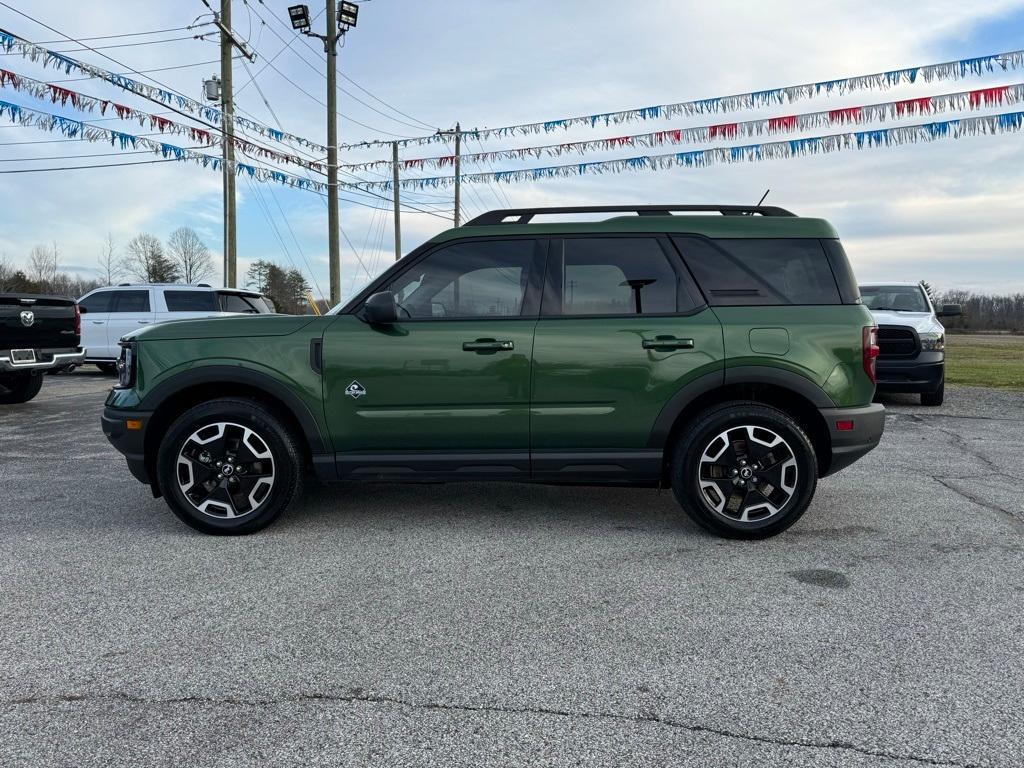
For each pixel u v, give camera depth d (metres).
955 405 10.01
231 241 20.39
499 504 4.65
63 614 2.89
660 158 10.75
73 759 1.93
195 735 2.05
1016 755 1.94
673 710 2.17
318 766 1.90
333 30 18.81
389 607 2.96
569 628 2.75
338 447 3.93
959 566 3.44
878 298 10.74
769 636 2.67
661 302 3.92
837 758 1.93
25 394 10.15
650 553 3.65
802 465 3.77
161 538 3.92
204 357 3.91
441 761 1.92
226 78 17.55
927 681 2.34
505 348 3.85
